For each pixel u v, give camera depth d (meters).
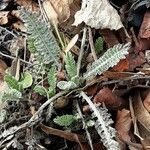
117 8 0.27
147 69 0.25
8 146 0.23
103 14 0.25
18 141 0.24
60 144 0.25
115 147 0.22
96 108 0.23
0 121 0.24
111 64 0.24
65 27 0.27
